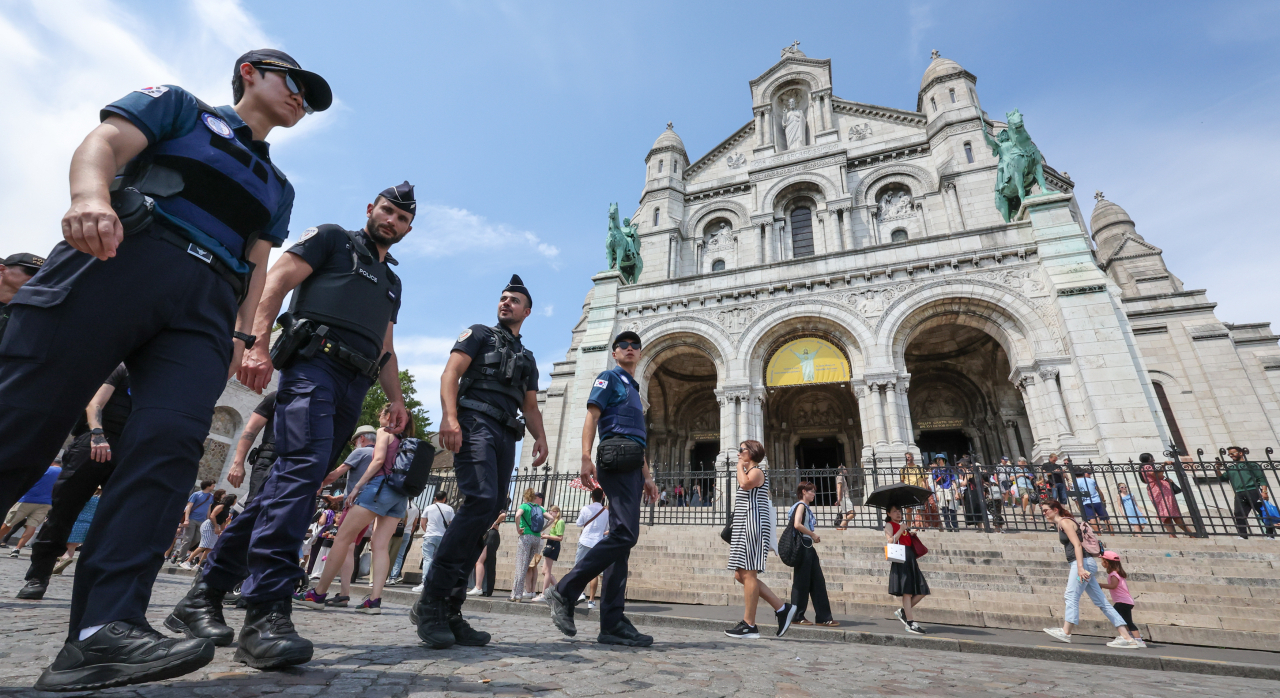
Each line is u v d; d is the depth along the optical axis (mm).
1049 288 17141
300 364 2963
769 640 5668
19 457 1676
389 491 5691
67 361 1747
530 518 9281
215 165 2131
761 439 19281
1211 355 21922
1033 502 12438
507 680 2414
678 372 25703
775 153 31250
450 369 3699
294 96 2562
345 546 5480
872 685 3213
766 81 33188
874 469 12719
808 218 29484
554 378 27969
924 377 24844
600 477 4215
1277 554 9094
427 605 3273
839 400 25062
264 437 5508
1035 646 6391
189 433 1942
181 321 2016
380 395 32500
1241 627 7848
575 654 3305
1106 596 7367
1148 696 3674
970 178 25766
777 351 20328
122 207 1839
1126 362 15359
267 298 2730
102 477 4625
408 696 2041
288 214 2711
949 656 5496
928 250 19250
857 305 19312
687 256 30969
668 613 8523
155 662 1663
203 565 2971
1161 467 11273
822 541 11602
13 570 6391
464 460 3578
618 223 24797
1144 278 28750
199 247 2045
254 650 2299
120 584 1763
